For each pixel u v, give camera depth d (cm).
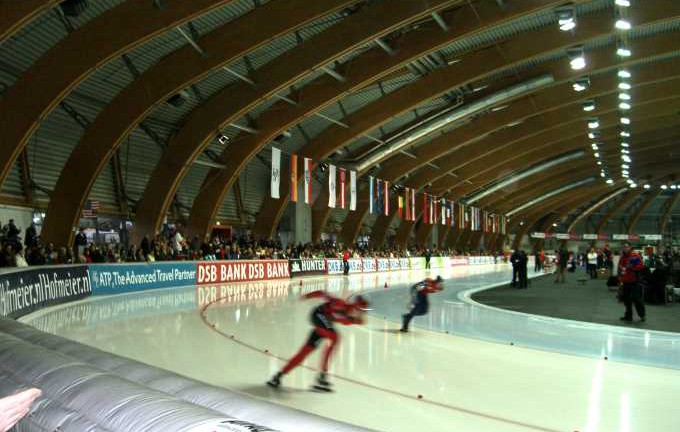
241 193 3178
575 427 499
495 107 3177
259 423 224
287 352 825
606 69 2659
